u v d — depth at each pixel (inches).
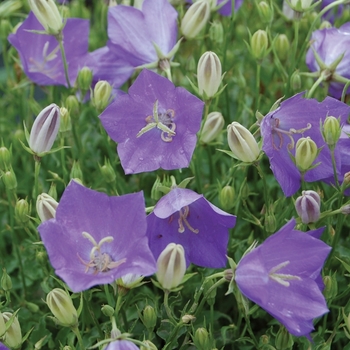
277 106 16.7
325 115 16.9
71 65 20.3
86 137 20.8
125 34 18.9
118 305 15.6
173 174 20.0
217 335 17.9
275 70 20.8
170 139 17.1
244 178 18.3
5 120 21.7
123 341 14.8
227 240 16.4
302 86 20.6
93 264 15.3
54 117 16.9
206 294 16.0
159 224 16.5
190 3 20.6
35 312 18.6
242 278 15.2
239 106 20.5
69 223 15.4
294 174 16.9
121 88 21.5
